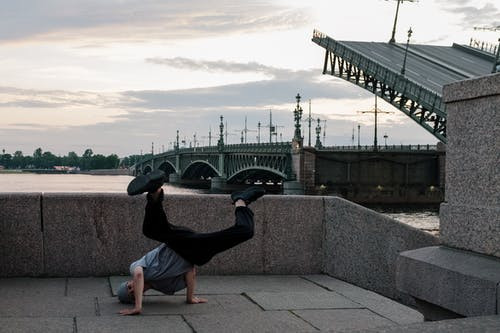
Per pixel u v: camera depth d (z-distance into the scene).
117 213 7.95
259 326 5.57
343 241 8.52
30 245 7.73
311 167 93.44
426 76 84.31
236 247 8.34
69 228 7.83
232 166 123.31
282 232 8.48
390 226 8.52
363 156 96.19
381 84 86.12
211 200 8.20
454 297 4.80
